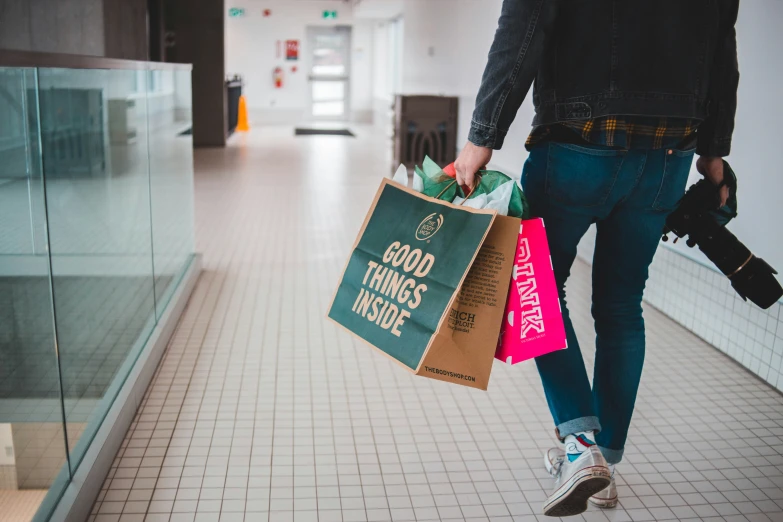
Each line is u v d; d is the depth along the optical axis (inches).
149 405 94.3
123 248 95.2
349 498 74.0
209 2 427.2
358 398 97.9
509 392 100.6
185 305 136.3
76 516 65.9
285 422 90.4
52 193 68.2
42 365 64.8
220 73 436.8
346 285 61.7
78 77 75.5
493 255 56.1
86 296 79.0
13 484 62.2
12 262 59.5
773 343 103.8
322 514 71.2
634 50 55.9
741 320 111.7
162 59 411.8
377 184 297.1
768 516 72.7
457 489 76.1
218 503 72.6
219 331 123.0
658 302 138.7
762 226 107.0
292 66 677.3
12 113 58.4
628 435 89.4
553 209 61.7
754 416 94.7
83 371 77.9
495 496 74.9
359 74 699.4
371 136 541.0
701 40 57.4
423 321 55.9
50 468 64.6
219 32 431.5
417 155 345.7
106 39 295.4
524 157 208.4
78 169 75.9
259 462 80.7
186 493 74.2
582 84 57.2
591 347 118.7
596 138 57.4
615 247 65.0
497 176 60.0
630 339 67.5
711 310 120.2
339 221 218.7
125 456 81.2
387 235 60.8
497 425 90.7
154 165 114.9
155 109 115.6
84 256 78.0
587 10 56.4
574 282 157.5
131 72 99.3
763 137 106.9
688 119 58.1
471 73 301.6
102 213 85.4
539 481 78.0
